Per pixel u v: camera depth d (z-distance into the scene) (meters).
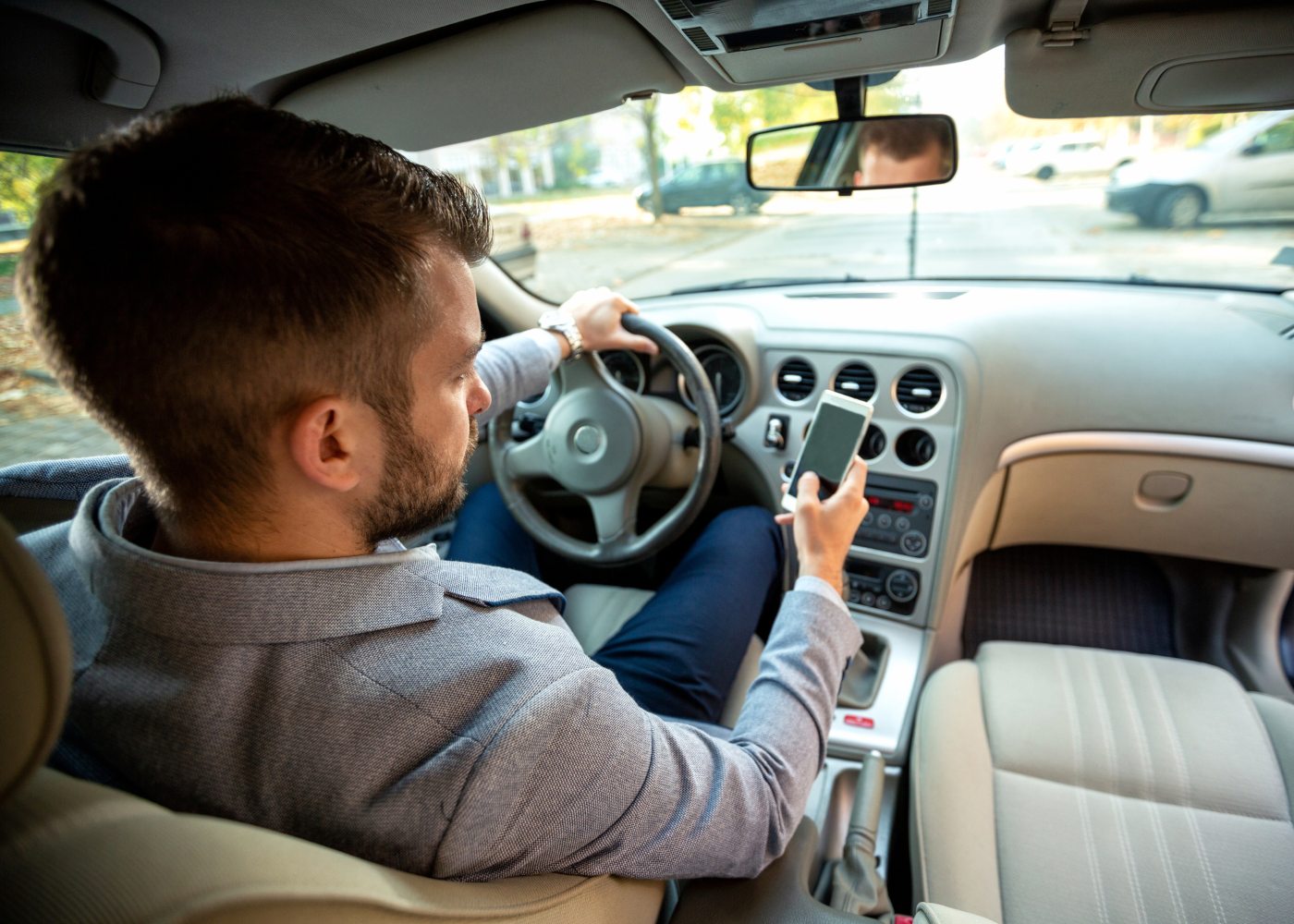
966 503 1.56
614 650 1.24
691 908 0.77
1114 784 1.12
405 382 0.51
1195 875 0.99
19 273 0.44
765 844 0.70
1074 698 1.26
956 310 1.60
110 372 0.44
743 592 1.32
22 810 0.37
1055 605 1.97
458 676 0.51
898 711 1.47
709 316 1.68
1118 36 0.94
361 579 0.51
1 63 0.85
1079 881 1.00
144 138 0.43
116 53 0.86
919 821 1.10
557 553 1.50
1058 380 1.60
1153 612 1.92
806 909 0.76
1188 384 1.54
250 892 0.35
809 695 0.80
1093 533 1.75
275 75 1.03
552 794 0.52
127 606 0.48
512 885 0.53
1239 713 1.20
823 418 1.21
